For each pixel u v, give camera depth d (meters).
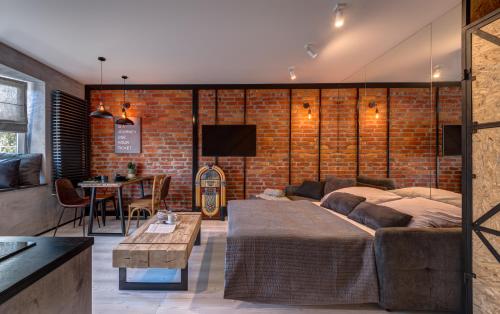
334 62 3.40
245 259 1.85
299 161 4.43
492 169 1.51
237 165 4.51
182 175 4.55
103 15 2.26
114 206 4.43
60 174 3.84
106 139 4.55
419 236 1.79
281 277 1.84
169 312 1.85
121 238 3.43
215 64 3.51
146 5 2.11
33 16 2.27
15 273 0.77
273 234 1.93
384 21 2.37
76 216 4.24
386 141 3.43
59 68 3.69
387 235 1.80
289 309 1.88
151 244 2.05
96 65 3.56
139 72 3.87
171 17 2.30
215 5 2.11
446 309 1.77
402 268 1.77
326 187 3.95
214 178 4.31
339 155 4.31
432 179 2.55
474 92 1.60
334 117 4.34
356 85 4.22
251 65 3.54
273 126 4.46
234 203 3.18
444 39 2.30
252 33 2.60
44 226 3.63
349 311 1.85
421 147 2.68
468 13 1.66
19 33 2.61
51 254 0.93
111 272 2.46
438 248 1.78
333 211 2.91
